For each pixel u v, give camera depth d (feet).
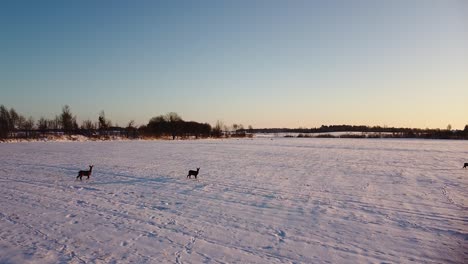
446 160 94.38
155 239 25.40
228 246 24.18
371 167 75.36
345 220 31.14
